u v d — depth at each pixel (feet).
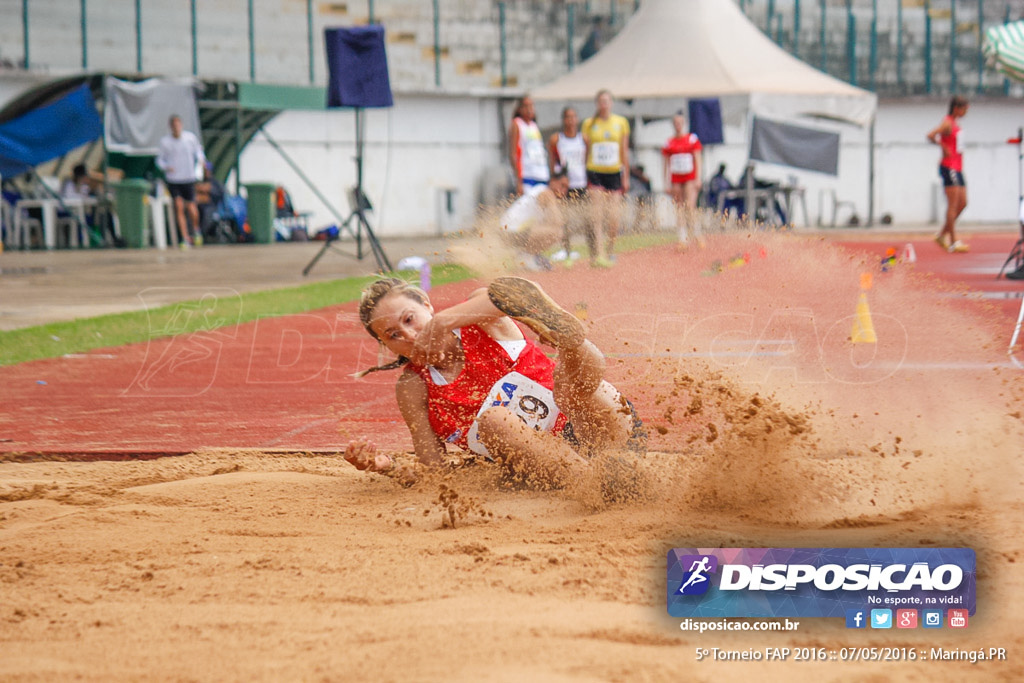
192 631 11.10
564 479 16.87
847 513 15.69
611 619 11.12
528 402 17.33
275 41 140.97
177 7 134.21
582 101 94.73
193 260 87.86
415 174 141.90
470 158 146.20
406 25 146.82
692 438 17.53
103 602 12.22
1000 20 172.04
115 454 22.35
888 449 19.74
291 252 100.12
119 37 131.23
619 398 17.60
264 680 9.69
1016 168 167.32
